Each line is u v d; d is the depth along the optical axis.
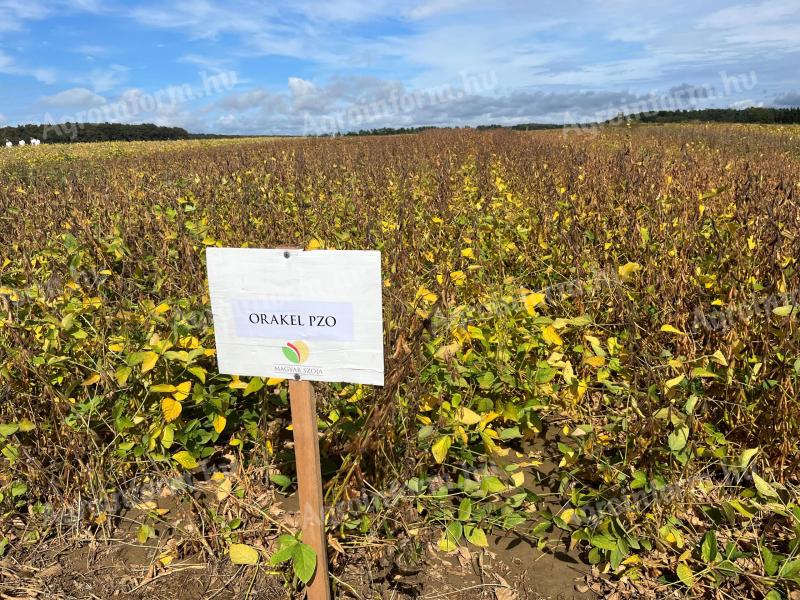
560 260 3.71
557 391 2.78
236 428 2.88
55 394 2.24
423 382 2.43
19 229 4.43
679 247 3.28
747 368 2.62
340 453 2.57
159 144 25.75
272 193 5.76
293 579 2.05
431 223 4.33
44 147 21.30
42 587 2.07
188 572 2.15
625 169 5.66
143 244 4.04
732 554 1.85
